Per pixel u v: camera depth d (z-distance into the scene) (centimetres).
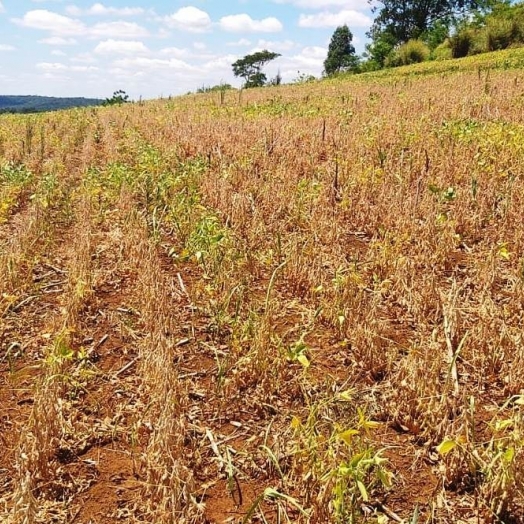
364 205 683
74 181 1008
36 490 312
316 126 1156
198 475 322
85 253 599
